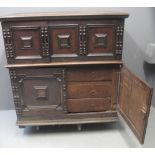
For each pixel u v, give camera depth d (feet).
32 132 7.45
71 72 6.63
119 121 7.98
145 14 8.09
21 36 6.13
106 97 7.05
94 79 6.79
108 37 6.32
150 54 8.03
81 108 7.07
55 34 6.21
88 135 7.25
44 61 6.40
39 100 6.84
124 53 8.53
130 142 6.89
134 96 6.00
